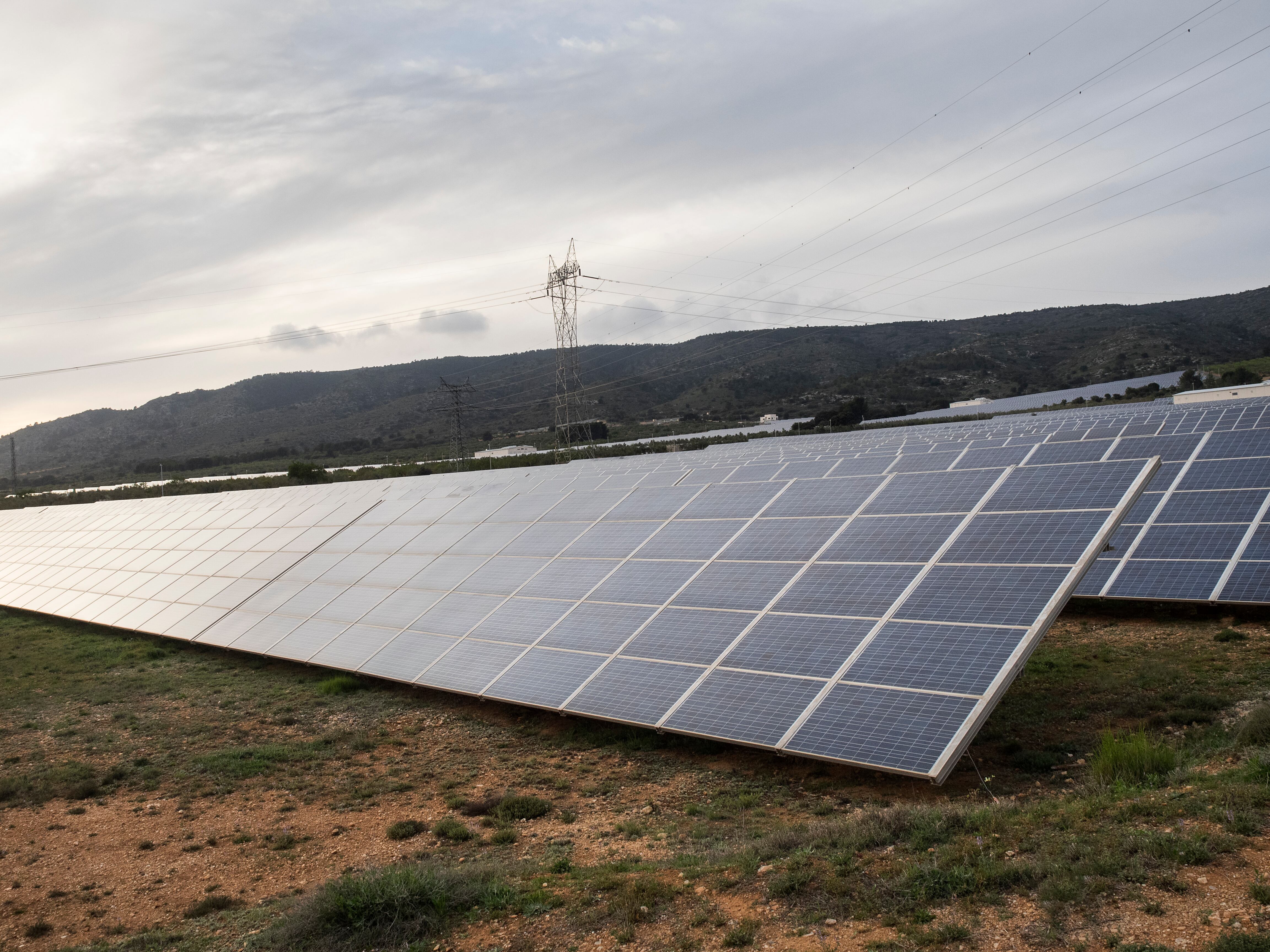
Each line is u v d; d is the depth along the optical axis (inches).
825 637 684.7
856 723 582.2
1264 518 986.7
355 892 462.9
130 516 2357.3
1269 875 349.1
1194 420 1480.1
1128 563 1031.6
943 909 377.7
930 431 2773.1
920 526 770.2
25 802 739.4
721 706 662.5
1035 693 767.1
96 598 1739.7
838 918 387.9
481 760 756.6
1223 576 940.0
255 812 682.2
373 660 1016.2
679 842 541.0
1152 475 671.8
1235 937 307.9
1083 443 823.1
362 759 791.1
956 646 606.9
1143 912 343.3
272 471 6771.7
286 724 919.0
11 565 2353.6
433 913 448.5
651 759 709.9
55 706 1071.0
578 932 414.6
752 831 540.7
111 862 609.3
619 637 827.4
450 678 893.2
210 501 2186.3
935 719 553.9
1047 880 377.1
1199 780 472.4
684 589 860.0
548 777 699.4
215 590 1503.4
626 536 1052.5
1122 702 716.0
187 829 659.4
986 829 452.8
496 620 980.6
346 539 1514.5
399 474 4266.7
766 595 781.9
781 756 665.0
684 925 406.6
